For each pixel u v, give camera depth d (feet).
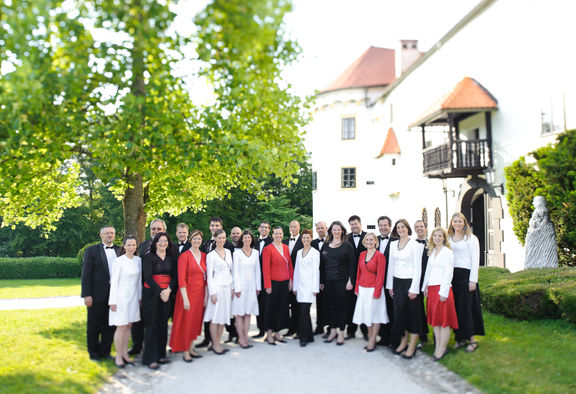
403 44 88.17
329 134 97.45
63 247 129.80
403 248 23.76
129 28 19.16
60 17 18.17
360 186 93.71
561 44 40.88
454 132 60.39
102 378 19.53
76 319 34.09
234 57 19.45
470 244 22.43
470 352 21.61
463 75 57.88
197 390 18.07
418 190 73.92
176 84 25.79
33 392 17.29
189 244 26.48
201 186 44.75
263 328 27.63
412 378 19.31
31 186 37.63
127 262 21.81
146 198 40.63
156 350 21.44
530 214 41.19
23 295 57.41
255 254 26.11
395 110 83.66
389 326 25.00
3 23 17.71
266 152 27.48
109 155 24.80
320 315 28.12
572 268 32.07
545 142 42.52
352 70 99.35
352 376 19.65
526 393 16.75
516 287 27.94
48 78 18.98
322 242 28.89
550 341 22.67
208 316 23.79
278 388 18.20
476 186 54.19
